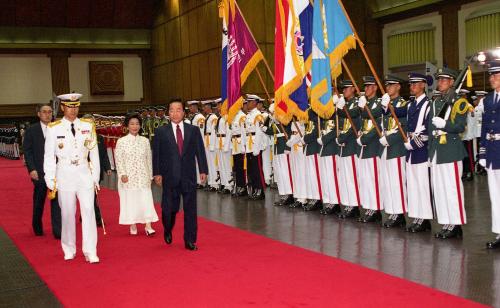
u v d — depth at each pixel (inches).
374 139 335.3
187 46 1060.5
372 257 256.1
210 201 463.5
